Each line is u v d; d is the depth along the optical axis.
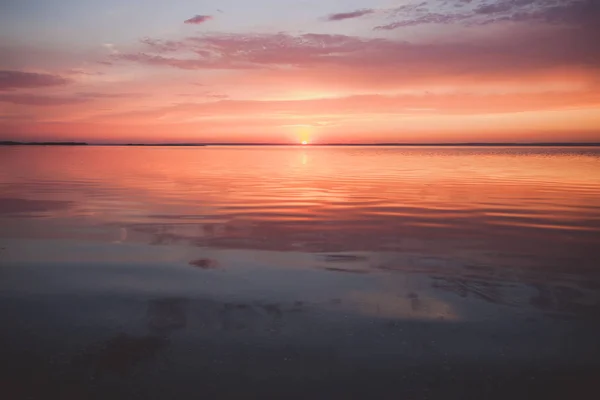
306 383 3.00
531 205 11.44
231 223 8.88
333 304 4.41
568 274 5.43
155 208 10.79
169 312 4.18
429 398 2.85
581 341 3.60
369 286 4.97
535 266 5.80
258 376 3.07
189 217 9.55
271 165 31.38
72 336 3.66
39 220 9.09
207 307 4.31
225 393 2.88
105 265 5.79
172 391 2.90
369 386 2.97
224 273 5.45
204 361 3.26
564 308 4.30
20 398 2.82
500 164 32.41
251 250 6.67
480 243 7.16
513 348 3.49
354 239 7.45
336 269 5.67
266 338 3.64
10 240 7.25
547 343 3.57
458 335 3.71
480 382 3.03
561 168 27.25
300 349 3.45
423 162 36.38
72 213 9.96
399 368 3.19
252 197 13.05
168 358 3.30
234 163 34.16
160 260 6.05
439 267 5.76
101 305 4.34
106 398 2.83
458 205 11.45
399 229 8.32
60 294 4.66
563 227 8.46
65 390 2.90
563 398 2.86
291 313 4.17
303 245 7.00
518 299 4.57
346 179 19.59
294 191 14.70
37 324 3.89
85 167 27.12
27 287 4.89
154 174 21.95
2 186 15.70
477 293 4.75
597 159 41.62
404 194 13.87
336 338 3.64
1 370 3.13
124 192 14.06
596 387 2.97
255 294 4.69
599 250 6.65
